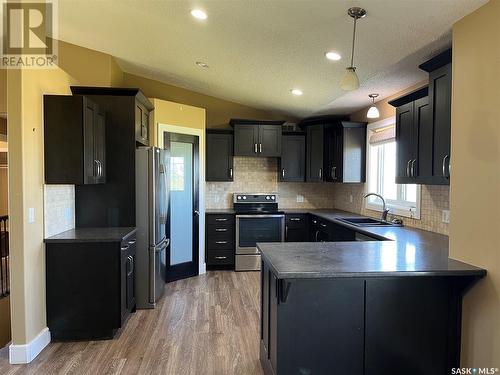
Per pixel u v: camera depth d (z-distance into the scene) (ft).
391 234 10.22
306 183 19.43
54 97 9.21
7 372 8.00
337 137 16.43
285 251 7.56
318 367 6.64
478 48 6.39
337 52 9.27
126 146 11.36
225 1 7.70
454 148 7.03
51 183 9.25
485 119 6.25
